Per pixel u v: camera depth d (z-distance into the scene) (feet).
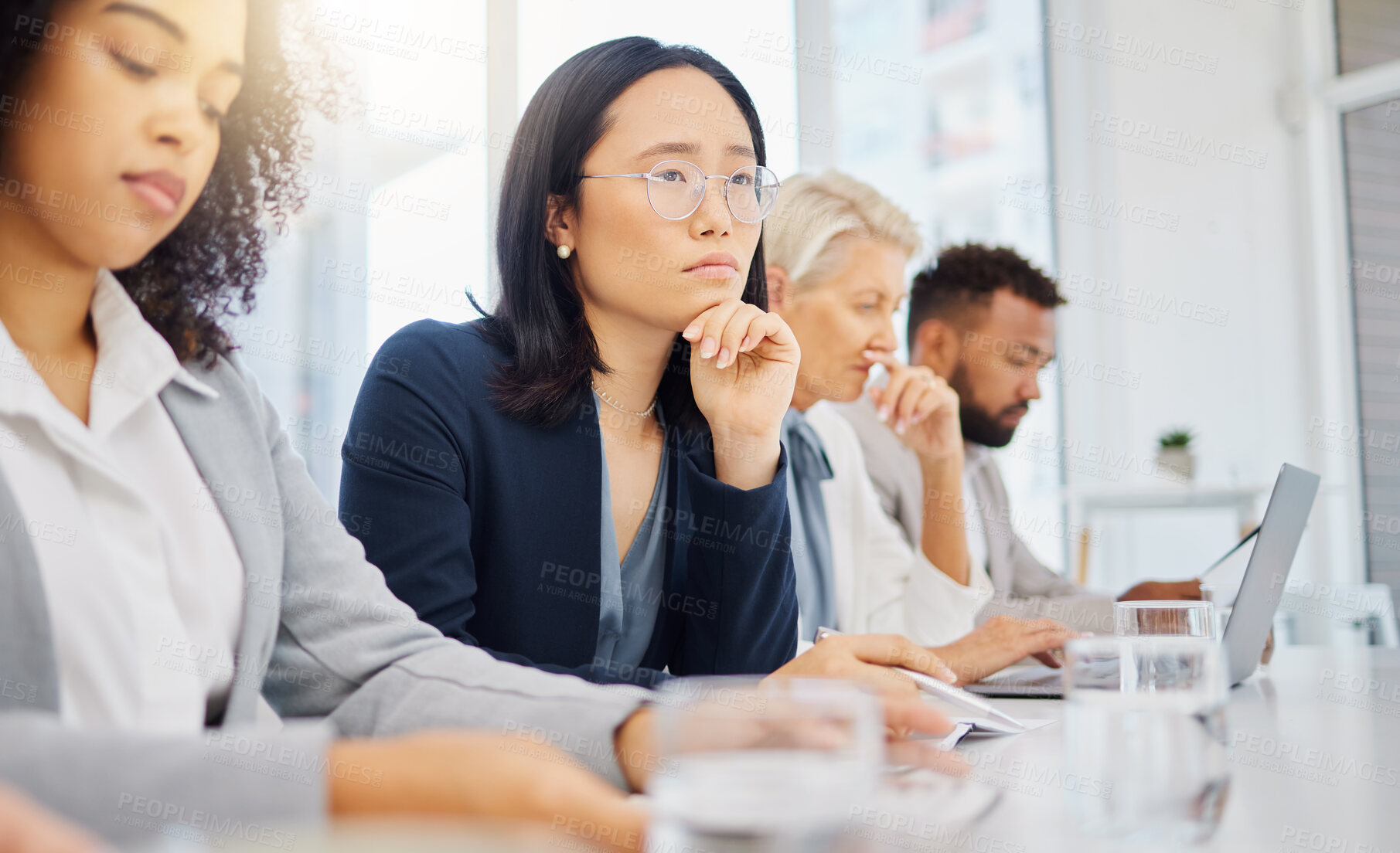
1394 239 13.55
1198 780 1.45
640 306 4.18
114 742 1.36
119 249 2.30
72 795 1.30
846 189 7.08
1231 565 4.70
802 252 6.94
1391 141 13.55
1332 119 14.03
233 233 2.78
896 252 7.03
